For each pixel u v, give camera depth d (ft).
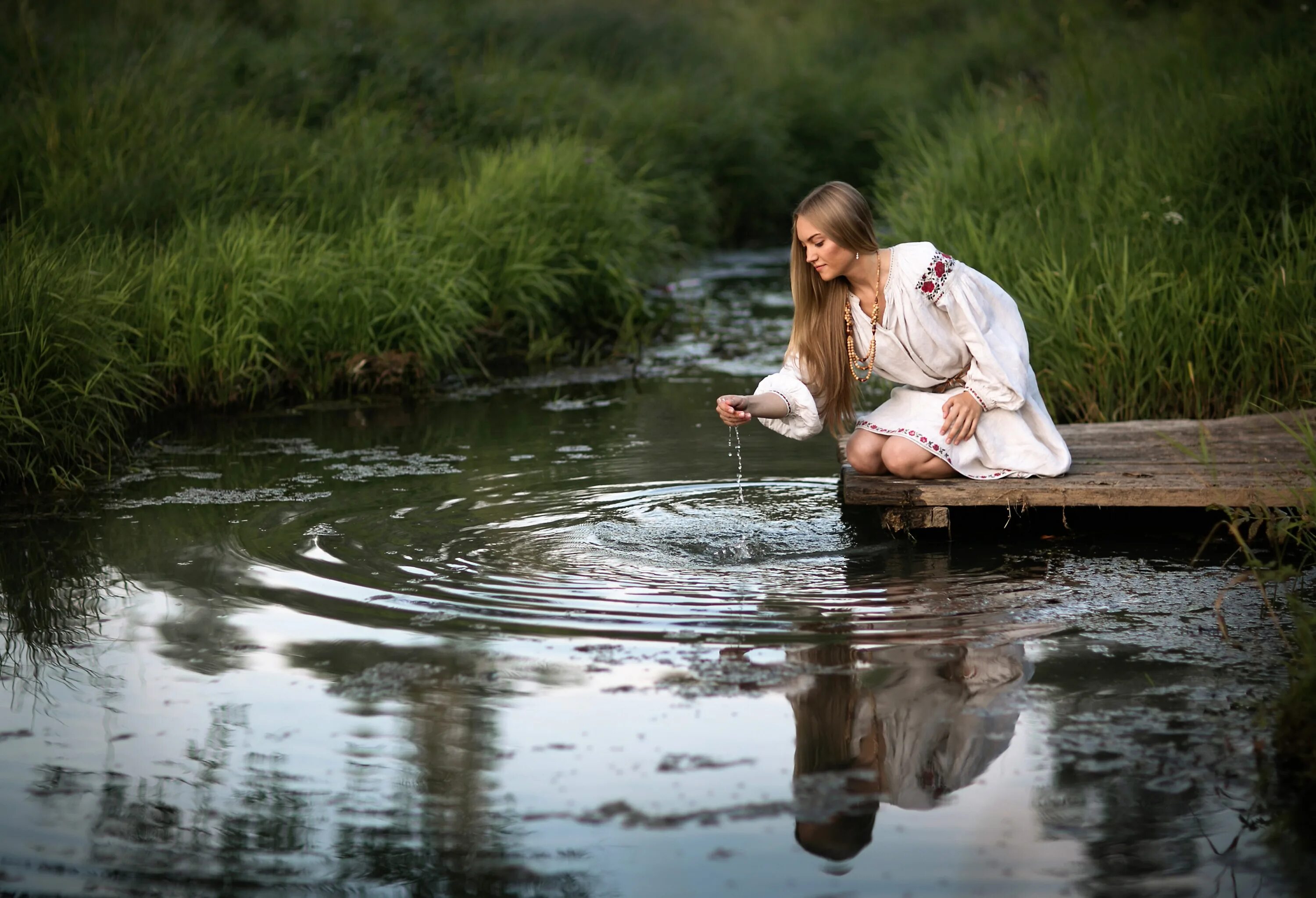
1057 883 9.01
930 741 11.07
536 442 23.02
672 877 9.14
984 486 17.20
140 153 33.01
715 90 57.93
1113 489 17.03
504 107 44.57
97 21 42.47
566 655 13.01
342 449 22.65
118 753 11.14
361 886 9.16
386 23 48.91
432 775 10.63
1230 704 11.63
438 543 16.84
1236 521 16.55
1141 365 22.88
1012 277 26.03
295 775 10.68
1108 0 63.05
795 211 17.15
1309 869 9.09
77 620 14.30
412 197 35.65
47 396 21.54
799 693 12.05
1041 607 14.30
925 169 36.52
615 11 63.41
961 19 76.23
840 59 73.05
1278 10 44.70
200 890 9.12
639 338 34.19
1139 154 30.35
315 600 14.74
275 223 31.89
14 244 24.73
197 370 26.37
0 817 10.11
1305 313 22.43
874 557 16.26
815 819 9.89
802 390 17.63
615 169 41.45
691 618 14.01
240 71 41.75
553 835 9.71
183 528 17.84
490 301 33.19
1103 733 11.12
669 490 19.48
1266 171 27.99
